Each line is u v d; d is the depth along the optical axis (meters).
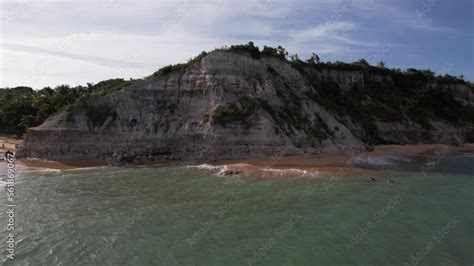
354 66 98.06
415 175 42.25
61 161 52.91
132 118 60.09
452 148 75.69
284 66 72.56
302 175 41.41
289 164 48.28
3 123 97.12
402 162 53.53
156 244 21.25
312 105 68.88
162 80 65.06
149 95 63.06
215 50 66.62
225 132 55.97
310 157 53.91
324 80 91.19
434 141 88.50
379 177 40.75
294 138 59.38
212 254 19.81
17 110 90.50
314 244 21.02
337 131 65.56
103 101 60.88
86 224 24.81
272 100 63.78
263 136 56.44
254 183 37.41
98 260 19.06
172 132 58.72
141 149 56.03
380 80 102.56
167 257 19.45
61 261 18.92
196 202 30.22
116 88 66.50
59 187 36.41
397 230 23.11
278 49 77.19
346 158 54.06
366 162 51.19
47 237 22.36
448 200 30.14
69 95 85.25
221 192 33.66
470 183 37.50
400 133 85.94
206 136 56.16
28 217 26.38
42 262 18.80
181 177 41.31
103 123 58.53
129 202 30.41
